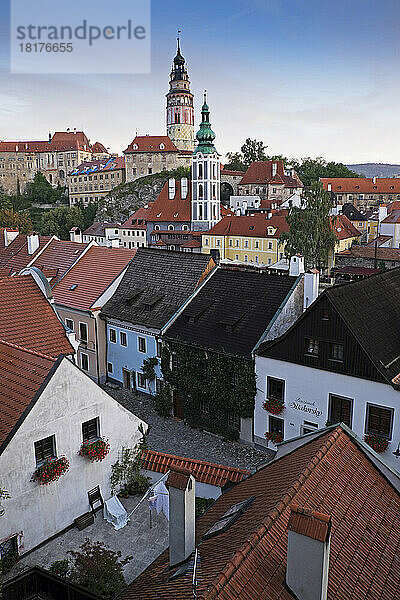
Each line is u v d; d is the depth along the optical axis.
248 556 9.34
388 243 94.44
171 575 11.02
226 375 29.61
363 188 156.25
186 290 35.59
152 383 35.31
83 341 39.56
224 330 30.98
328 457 13.16
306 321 25.58
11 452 17.09
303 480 11.83
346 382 24.53
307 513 8.74
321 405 25.70
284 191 139.75
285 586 9.09
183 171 154.62
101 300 38.53
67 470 19.06
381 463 14.06
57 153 193.12
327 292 24.48
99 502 20.50
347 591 9.81
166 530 19.45
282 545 9.92
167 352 33.09
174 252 39.00
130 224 125.12
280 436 27.62
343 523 11.41
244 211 111.94
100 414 20.08
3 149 192.88
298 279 30.88
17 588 15.46
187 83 166.38
